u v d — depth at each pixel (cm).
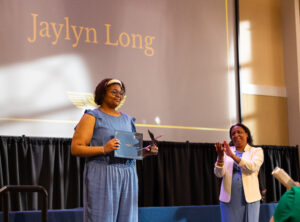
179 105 619
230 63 663
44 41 552
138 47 607
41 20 555
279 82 705
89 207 262
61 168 528
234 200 368
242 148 399
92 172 266
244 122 666
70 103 554
